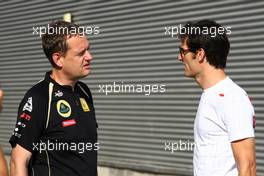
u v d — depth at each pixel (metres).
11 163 3.47
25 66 10.11
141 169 7.93
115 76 8.33
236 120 3.09
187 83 7.18
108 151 8.52
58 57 3.59
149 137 7.80
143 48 7.81
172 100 7.42
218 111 3.19
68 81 3.64
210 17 6.86
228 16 6.65
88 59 3.64
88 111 3.72
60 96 3.56
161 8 7.50
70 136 3.54
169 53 7.40
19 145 3.44
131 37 8.00
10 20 10.49
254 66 6.39
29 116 3.44
